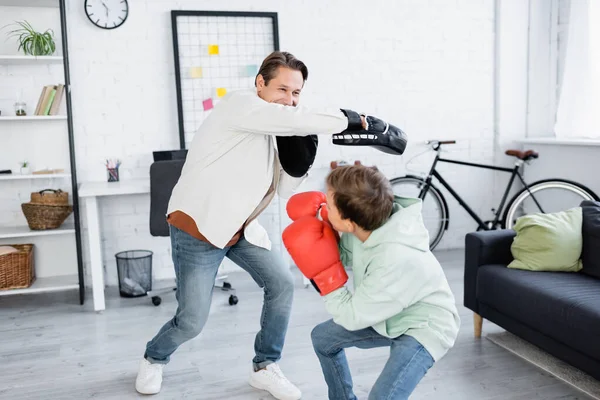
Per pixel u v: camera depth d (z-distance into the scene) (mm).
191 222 1968
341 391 1814
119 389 2377
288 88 1907
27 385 2436
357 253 1641
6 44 3631
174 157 3678
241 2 4000
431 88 4504
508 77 4605
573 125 4230
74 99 3789
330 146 4328
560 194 4258
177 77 3875
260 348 2289
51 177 3779
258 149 1948
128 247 3986
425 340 1580
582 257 2623
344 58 4281
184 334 2133
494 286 2607
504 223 4293
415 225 1596
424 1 4406
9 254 3432
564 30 4477
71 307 3504
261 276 2180
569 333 2148
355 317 1518
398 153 1810
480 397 2215
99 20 3758
